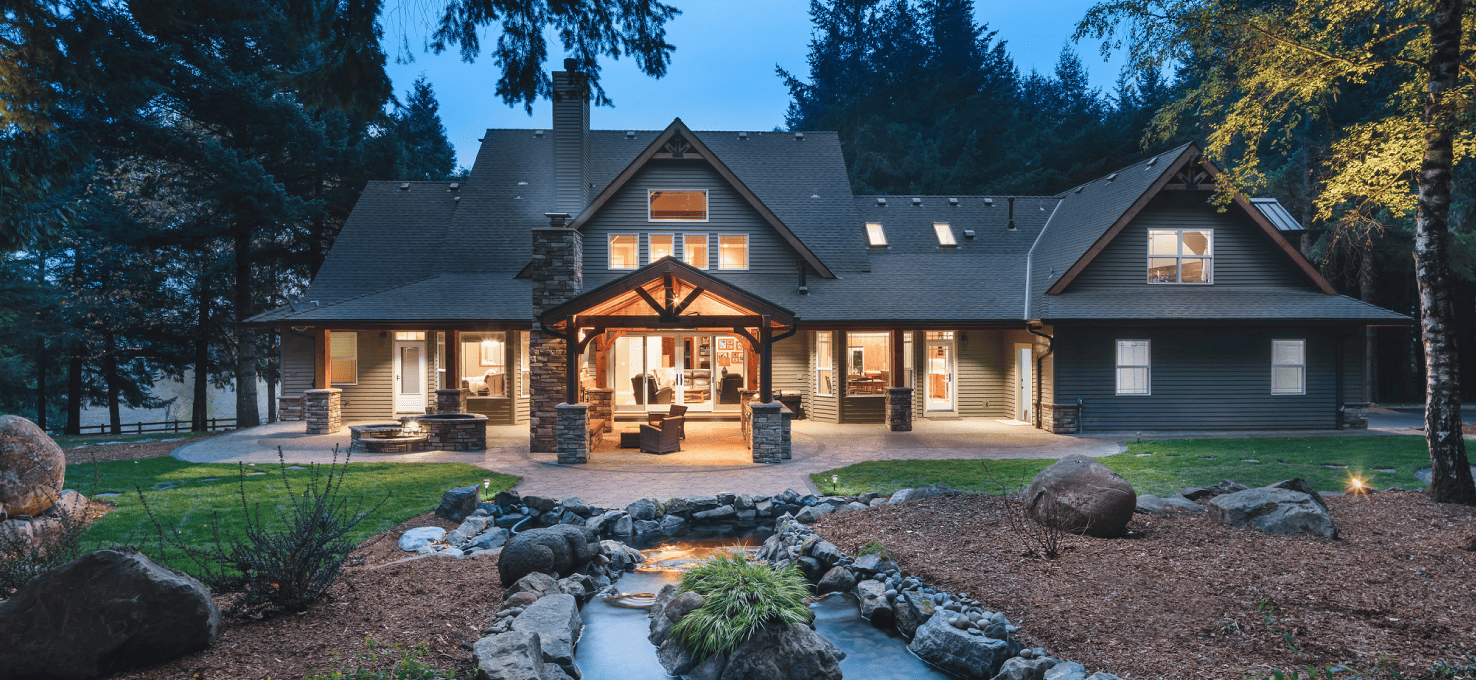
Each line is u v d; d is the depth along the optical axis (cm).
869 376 2169
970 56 4456
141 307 2578
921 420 2155
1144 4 1102
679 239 2122
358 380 2134
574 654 589
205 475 1266
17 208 987
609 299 1441
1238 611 567
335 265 2155
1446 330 960
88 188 2297
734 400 2217
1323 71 1093
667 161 2119
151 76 875
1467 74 1060
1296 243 2086
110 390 2855
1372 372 2906
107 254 2450
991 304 1969
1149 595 606
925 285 2070
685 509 1068
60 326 2417
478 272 2131
